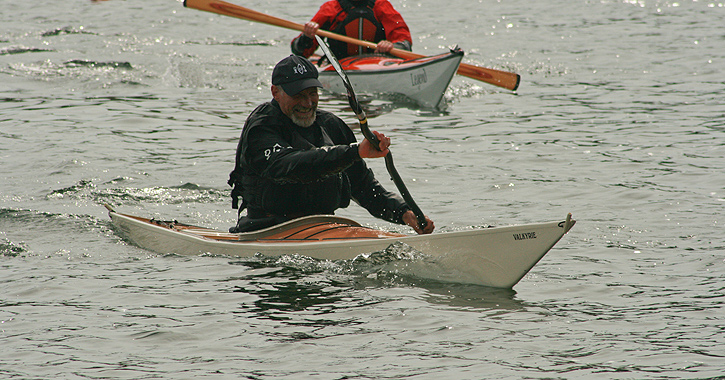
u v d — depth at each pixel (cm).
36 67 4369
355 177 1705
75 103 3541
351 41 3866
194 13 6962
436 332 1213
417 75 3653
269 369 1088
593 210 2011
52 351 1154
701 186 2216
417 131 3098
